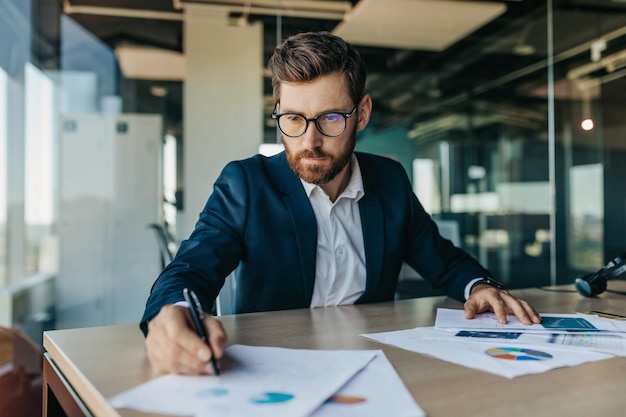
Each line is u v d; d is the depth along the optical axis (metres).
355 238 1.16
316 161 0.97
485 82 6.83
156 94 4.72
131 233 4.63
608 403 0.47
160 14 4.58
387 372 0.56
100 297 4.59
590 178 5.68
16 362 1.36
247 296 1.07
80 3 4.42
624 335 0.74
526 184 6.97
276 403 0.46
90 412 0.53
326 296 1.10
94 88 4.68
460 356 0.63
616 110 5.16
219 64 4.61
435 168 7.13
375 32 5.35
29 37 4.47
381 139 6.71
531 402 0.47
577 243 5.96
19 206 4.42
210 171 4.61
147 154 4.68
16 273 4.40
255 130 4.59
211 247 0.96
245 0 4.51
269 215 1.07
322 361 0.60
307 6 4.63
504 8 4.84
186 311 0.62
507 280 6.51
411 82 6.71
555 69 5.82
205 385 0.52
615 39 4.82
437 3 4.70
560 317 0.87
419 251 1.24
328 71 0.93
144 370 0.59
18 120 4.44
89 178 4.63
